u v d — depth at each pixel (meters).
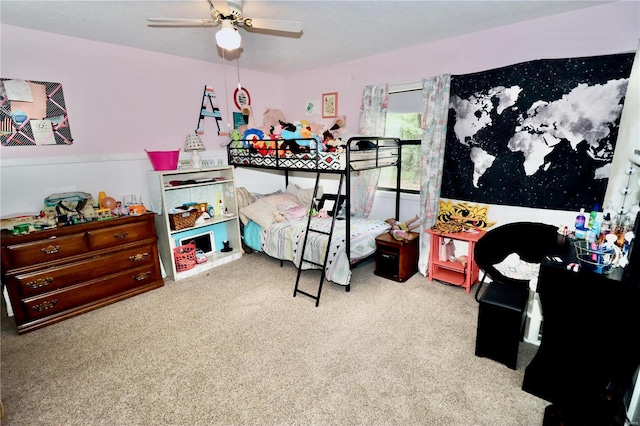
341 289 3.15
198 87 3.79
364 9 2.40
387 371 2.01
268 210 3.86
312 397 1.82
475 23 2.71
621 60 2.28
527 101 2.68
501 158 2.89
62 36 2.82
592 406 1.60
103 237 2.87
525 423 1.63
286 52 3.49
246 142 3.72
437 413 1.70
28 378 2.01
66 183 2.97
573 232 2.31
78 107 2.97
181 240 3.73
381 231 3.51
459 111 3.07
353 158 2.94
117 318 2.70
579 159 2.53
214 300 2.98
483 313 2.05
